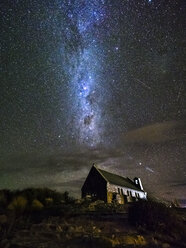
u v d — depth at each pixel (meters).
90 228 17.70
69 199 40.47
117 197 45.88
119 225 19.09
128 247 12.94
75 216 23.34
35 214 24.23
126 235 15.15
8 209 23.09
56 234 14.64
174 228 18.12
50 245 12.34
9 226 16.17
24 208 25.84
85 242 12.89
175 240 16.25
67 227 17.34
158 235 16.67
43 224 17.97
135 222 19.09
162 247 14.06
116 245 13.05
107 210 30.00
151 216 18.72
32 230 16.06
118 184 49.34
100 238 13.33
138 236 15.02
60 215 23.64
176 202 30.36
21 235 14.62
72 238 13.88
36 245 12.26
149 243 14.60
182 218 20.98
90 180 48.38
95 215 23.88
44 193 37.53
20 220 19.64
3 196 29.89
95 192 46.56
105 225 19.03
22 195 32.59
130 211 20.44
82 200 40.16
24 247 11.88
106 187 45.34
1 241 12.84
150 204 20.08
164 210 19.53
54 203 34.94
